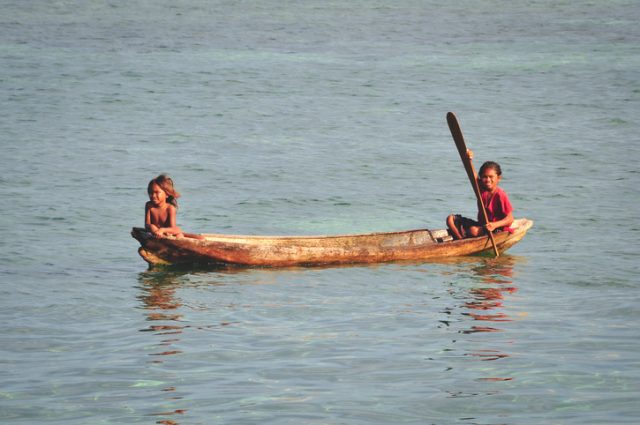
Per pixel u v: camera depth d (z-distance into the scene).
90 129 89.12
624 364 30.55
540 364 30.62
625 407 26.58
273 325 35.81
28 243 50.66
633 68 128.62
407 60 141.00
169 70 129.50
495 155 78.75
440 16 199.88
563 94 110.69
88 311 37.88
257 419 25.92
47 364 31.06
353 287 42.06
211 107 102.81
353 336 34.22
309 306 38.72
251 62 138.50
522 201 62.94
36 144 81.19
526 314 37.19
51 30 172.38
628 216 58.22
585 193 65.06
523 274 44.50
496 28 179.62
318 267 46.19
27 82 116.25
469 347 32.69
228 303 39.19
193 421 25.84
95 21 187.12
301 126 92.69
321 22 190.75
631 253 48.72
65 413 26.58
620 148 81.00
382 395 27.86
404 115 99.25
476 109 102.25
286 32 175.50
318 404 27.11
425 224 57.12
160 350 32.56
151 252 44.91
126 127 90.56
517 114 98.94
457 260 47.62
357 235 47.41
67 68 128.75
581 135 87.06
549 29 176.50
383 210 60.81
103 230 54.38
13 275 44.06
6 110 97.94
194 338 34.00
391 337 34.06
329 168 73.94
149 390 28.44
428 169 73.81
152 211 45.34
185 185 67.38
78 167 72.44
